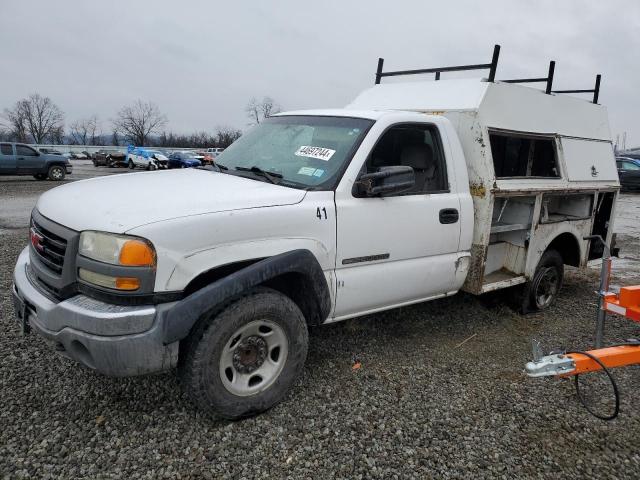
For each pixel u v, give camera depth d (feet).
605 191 18.61
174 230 8.70
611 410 11.24
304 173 11.52
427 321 16.05
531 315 17.34
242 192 10.29
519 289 16.89
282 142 12.89
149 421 9.84
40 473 8.29
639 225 41.98
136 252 8.41
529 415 10.86
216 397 9.43
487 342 14.76
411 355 13.55
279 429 9.82
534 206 15.67
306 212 10.39
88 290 8.75
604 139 19.35
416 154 12.82
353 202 11.21
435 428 10.18
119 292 8.46
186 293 9.18
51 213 9.84
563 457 9.52
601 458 9.56
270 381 10.25
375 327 15.25
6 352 12.31
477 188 13.96
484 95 14.24
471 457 9.34
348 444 9.49
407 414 10.62
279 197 10.29
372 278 11.75
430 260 12.98
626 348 11.14
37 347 12.64
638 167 74.38
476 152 13.92
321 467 8.83
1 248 24.11
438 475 8.82
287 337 10.33
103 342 8.35
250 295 9.68
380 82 18.39
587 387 12.23
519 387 12.10
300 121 13.41
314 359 12.94
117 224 8.56
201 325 9.19
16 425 9.50
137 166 123.13
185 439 9.35
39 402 10.30
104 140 320.70
